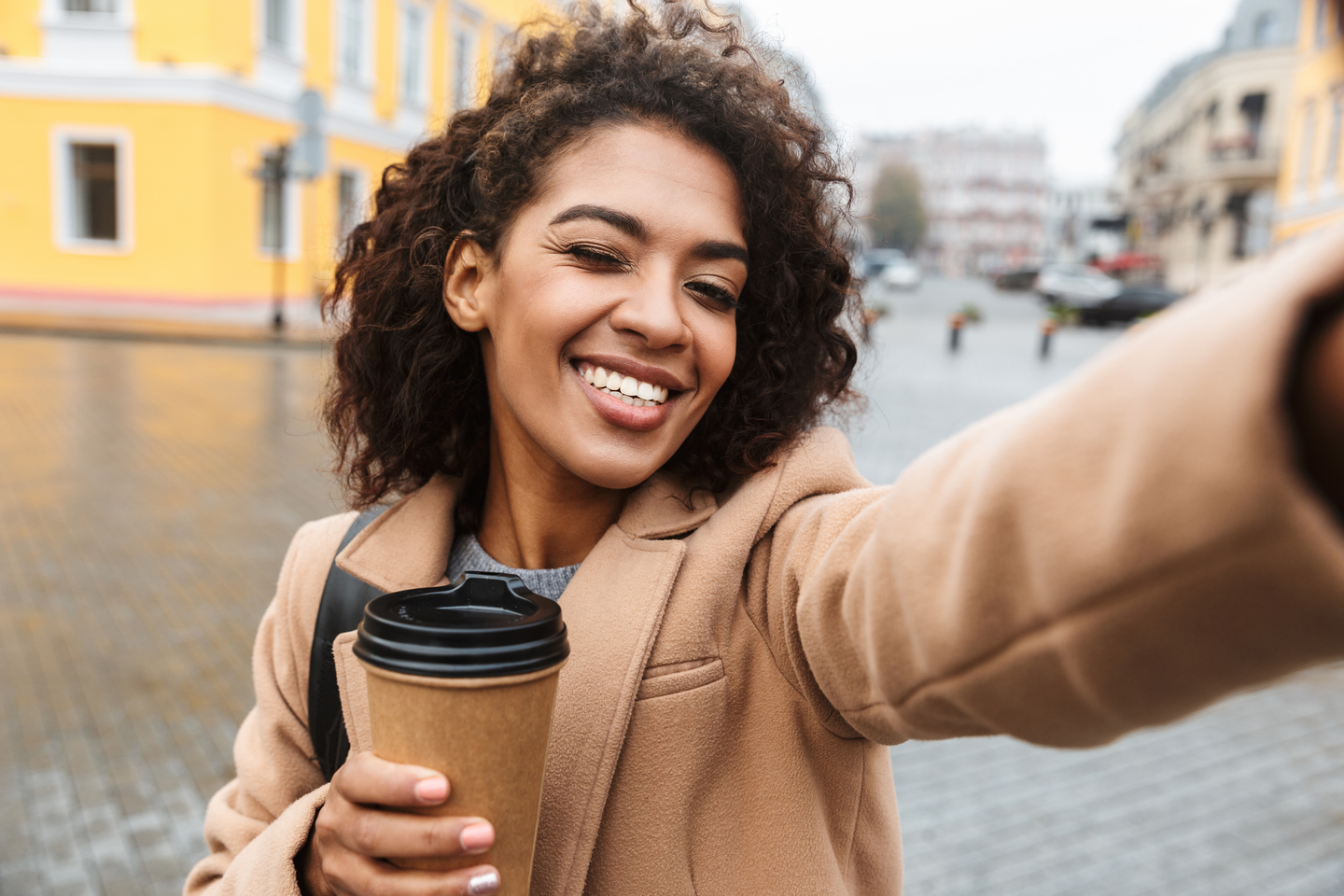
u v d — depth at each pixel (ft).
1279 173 109.40
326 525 4.02
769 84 3.27
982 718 1.86
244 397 33.68
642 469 3.03
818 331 3.42
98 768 10.70
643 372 2.97
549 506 3.50
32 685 12.47
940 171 334.03
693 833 3.05
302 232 62.54
